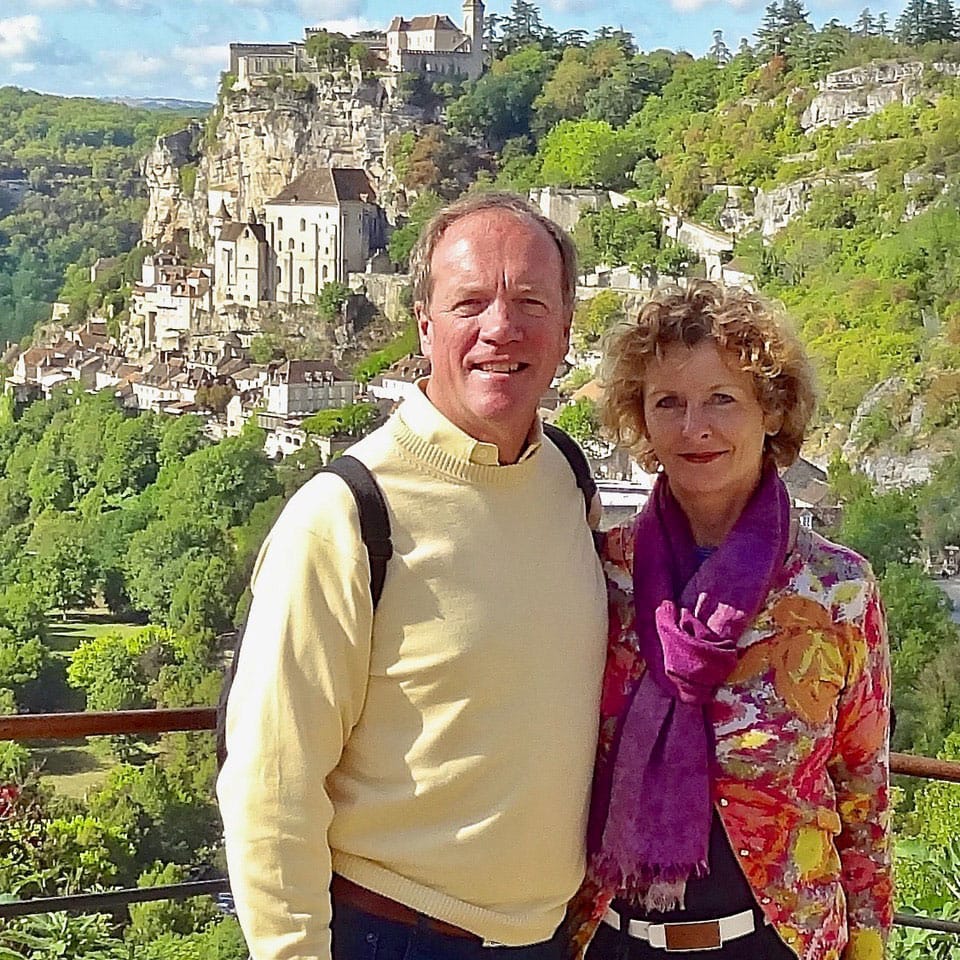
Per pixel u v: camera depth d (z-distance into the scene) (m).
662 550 2.82
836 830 2.78
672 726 2.69
